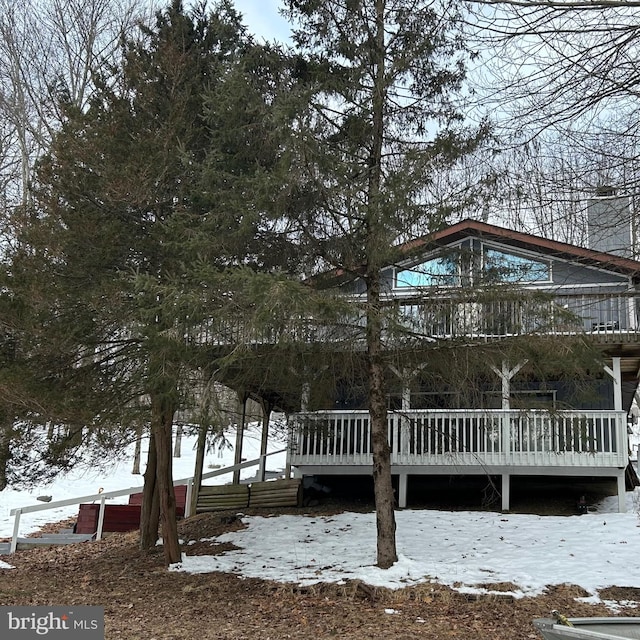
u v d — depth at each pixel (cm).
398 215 821
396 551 1002
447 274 922
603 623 481
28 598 866
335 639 676
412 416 1346
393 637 679
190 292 791
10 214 1006
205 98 884
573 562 941
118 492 1396
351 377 923
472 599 795
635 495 1395
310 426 1165
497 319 843
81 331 942
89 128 1005
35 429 1011
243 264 934
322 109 912
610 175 623
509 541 1071
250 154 905
